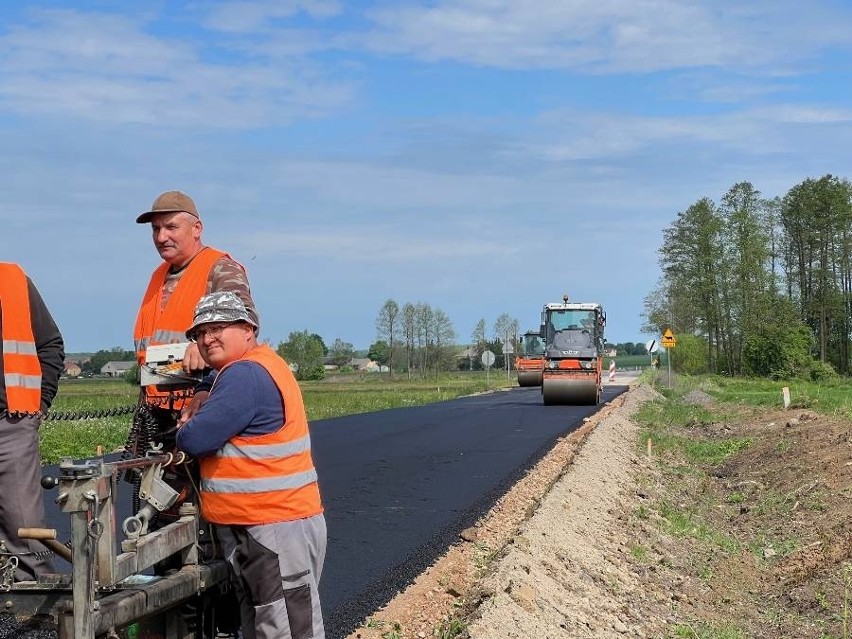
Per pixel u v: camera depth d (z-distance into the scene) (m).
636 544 12.76
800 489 16.58
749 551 13.90
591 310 32.84
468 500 12.45
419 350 101.75
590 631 8.60
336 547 9.62
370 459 16.70
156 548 4.55
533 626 7.89
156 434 5.49
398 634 7.01
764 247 75.62
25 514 6.32
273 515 4.75
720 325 77.88
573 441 19.89
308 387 62.53
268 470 4.75
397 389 56.53
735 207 76.62
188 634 5.01
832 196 74.44
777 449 20.86
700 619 10.39
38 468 6.48
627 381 62.81
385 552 9.43
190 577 4.73
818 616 10.65
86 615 4.02
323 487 13.39
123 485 12.57
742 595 11.75
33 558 6.32
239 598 4.88
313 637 4.86
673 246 78.94
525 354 53.28
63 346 6.75
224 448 4.77
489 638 7.08
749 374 68.06
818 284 76.00
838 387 50.41
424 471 15.16
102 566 4.14
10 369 6.31
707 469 21.45
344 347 117.31
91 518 4.07
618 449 20.97
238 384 4.72
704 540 14.14
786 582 12.02
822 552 12.62
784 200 76.94
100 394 38.38
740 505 17.36
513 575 8.73
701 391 44.56
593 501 14.38
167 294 5.69
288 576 4.78
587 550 11.45
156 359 5.41
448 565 9.02
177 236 5.61
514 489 13.48
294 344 83.88
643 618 9.85
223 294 4.95
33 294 6.55
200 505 5.02
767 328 67.75
